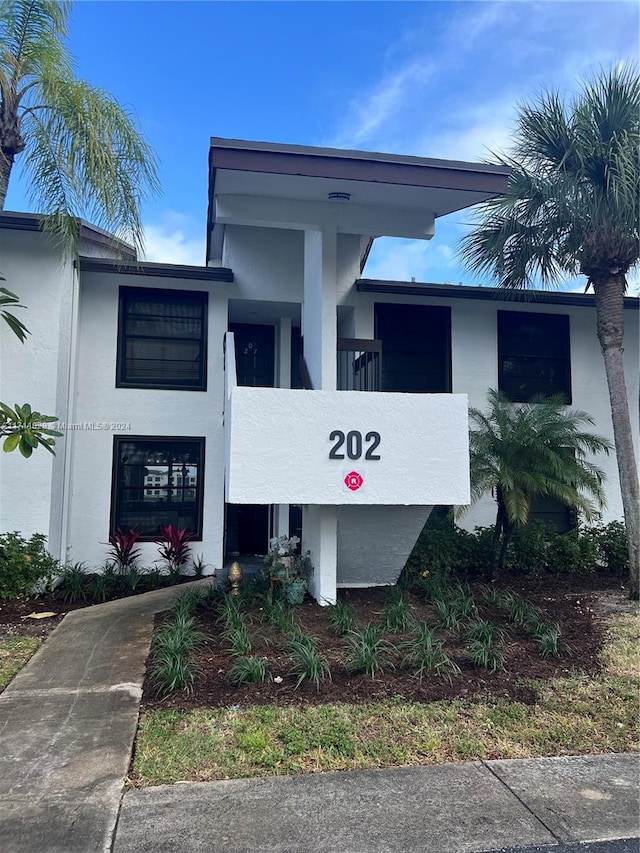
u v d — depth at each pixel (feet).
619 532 33.24
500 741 13.37
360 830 9.98
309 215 24.40
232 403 20.90
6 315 23.04
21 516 27.40
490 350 35.78
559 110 27.50
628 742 13.52
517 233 30.37
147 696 15.47
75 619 22.93
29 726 13.80
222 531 32.76
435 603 22.67
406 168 22.21
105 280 32.65
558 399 30.86
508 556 31.24
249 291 33.96
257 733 13.28
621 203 26.16
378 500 21.67
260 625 20.47
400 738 13.30
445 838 9.83
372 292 33.99
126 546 30.40
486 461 27.14
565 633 20.76
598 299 28.86
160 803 10.69
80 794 10.96
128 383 32.63
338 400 21.65
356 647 17.39
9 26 22.21
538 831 10.06
